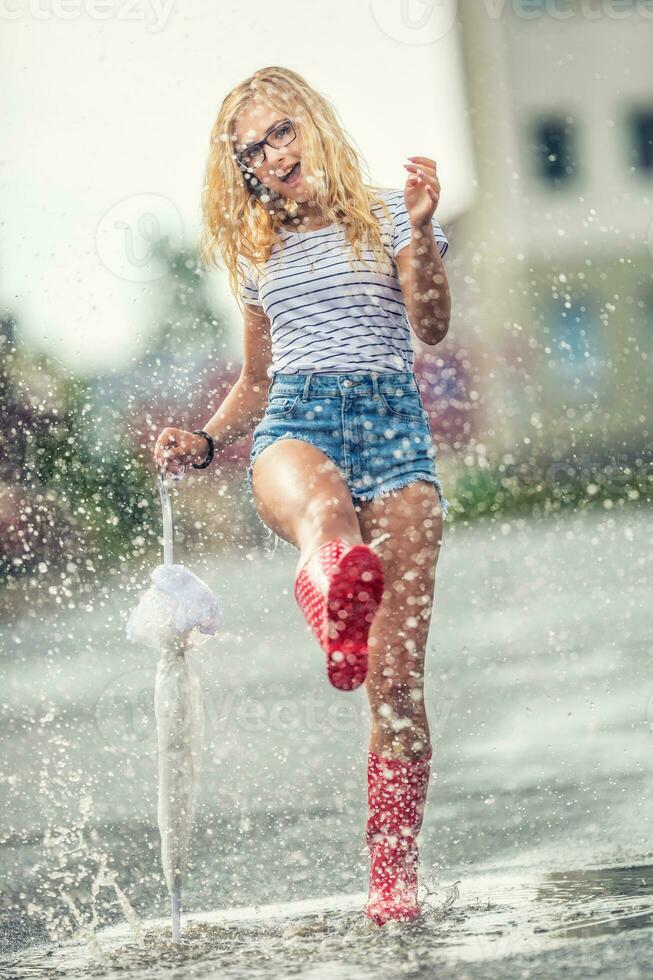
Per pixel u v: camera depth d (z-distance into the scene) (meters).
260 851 6.17
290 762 8.03
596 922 4.57
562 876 5.37
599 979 3.86
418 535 5.54
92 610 16.03
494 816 6.46
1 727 9.66
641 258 45.31
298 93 5.86
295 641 12.84
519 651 11.50
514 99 47.59
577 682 9.81
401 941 4.59
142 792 7.56
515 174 47.38
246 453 16.67
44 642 14.16
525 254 46.44
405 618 5.52
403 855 5.23
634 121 47.81
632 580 16.20
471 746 8.09
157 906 5.42
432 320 5.76
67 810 7.24
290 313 5.76
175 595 5.01
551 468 34.50
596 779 6.99
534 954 4.21
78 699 10.67
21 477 15.62
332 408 5.57
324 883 5.61
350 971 4.22
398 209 5.84
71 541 15.93
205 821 6.79
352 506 5.34
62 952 4.80
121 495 15.89
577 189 46.72
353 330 5.67
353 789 7.30
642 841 5.81
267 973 4.29
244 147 5.85
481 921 4.77
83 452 15.59
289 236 5.84
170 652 5.02
